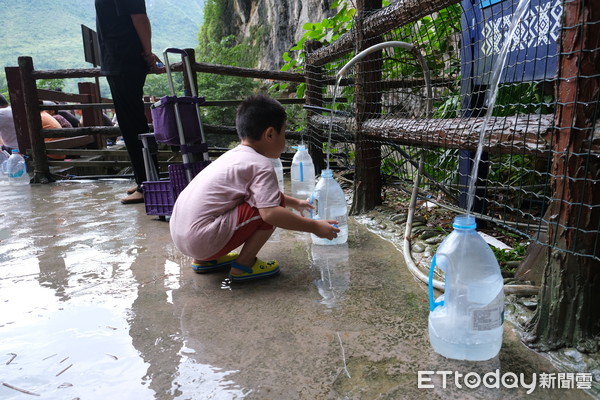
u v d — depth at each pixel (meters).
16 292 2.02
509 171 3.00
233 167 1.98
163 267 2.31
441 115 3.29
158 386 1.30
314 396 1.23
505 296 1.71
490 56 2.44
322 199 2.52
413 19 2.46
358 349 1.46
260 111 2.02
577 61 1.23
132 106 3.73
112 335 1.61
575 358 1.32
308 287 1.98
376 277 2.05
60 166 5.96
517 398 1.19
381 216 3.01
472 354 1.36
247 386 1.28
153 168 3.53
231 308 1.80
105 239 2.84
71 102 7.18
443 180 3.24
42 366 1.42
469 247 1.37
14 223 3.33
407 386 1.25
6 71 5.67
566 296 1.35
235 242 2.02
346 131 3.47
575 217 1.30
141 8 3.55
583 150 1.26
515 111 2.68
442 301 1.43
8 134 6.38
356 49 3.05
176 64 4.81
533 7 2.08
